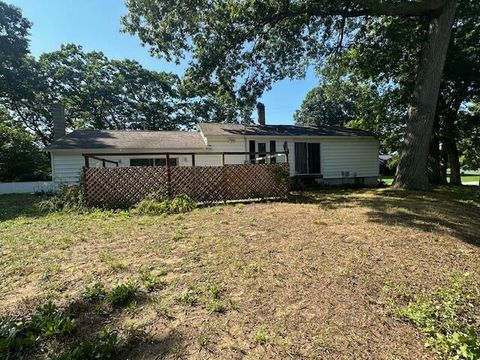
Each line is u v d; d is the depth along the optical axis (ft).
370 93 52.70
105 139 43.09
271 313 7.88
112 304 8.17
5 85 63.52
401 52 41.73
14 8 60.80
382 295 8.93
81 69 84.43
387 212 20.10
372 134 50.78
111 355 6.17
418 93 32.73
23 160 57.36
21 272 10.42
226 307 8.14
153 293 8.84
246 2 38.04
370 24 41.70
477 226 17.22
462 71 40.11
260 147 45.93
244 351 6.41
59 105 47.60
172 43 39.52
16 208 26.20
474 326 7.50
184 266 10.81
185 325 7.30
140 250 12.54
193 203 23.22
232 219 18.30
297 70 47.62
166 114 98.89
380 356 6.33
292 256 11.82
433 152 47.52
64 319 7.07
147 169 24.32
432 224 16.96
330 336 6.96
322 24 41.93
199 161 43.98
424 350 6.56
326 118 139.85
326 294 8.91
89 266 10.91
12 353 6.23
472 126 44.96
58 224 17.74
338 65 48.29
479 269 11.01
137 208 21.57
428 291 9.23
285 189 28.45
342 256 11.89
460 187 41.09
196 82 43.34
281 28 42.16
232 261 11.25
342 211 20.72
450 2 30.58
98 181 23.17
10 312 7.86
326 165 48.96
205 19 38.58
